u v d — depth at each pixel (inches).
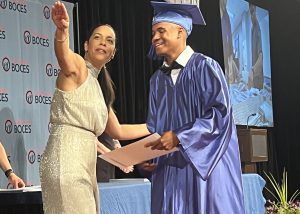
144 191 135.9
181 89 92.0
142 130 113.0
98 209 103.0
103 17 235.5
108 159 94.0
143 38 252.1
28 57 183.3
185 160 90.1
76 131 98.0
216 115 87.5
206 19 292.7
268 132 352.5
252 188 178.5
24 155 177.3
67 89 98.0
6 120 173.0
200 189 87.9
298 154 376.5
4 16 176.7
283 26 367.6
